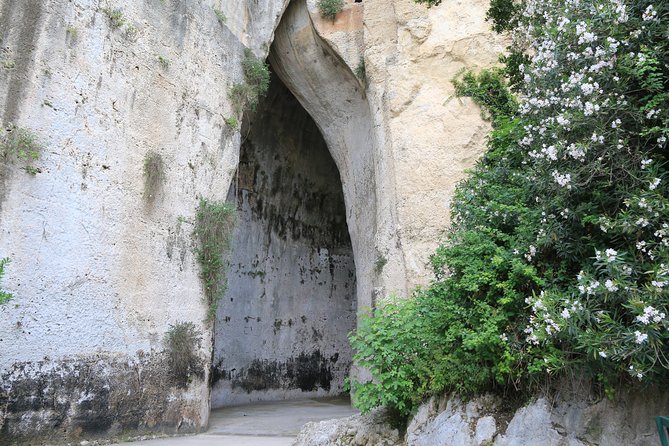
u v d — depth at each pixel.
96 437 7.94
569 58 4.90
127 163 9.11
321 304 19.30
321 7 13.84
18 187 7.27
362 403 6.09
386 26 12.37
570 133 4.81
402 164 10.83
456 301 5.73
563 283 5.03
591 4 4.85
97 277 8.30
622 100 4.58
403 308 6.53
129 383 8.62
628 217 4.30
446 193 10.33
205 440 8.75
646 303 3.90
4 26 7.36
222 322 15.70
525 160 6.14
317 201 19.64
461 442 5.16
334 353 19.34
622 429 4.51
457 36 11.08
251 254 17.05
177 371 9.64
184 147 10.46
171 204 10.04
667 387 4.36
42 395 7.22
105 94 8.77
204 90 11.12
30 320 7.21
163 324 9.55
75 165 8.12
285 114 17.81
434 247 10.16
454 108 10.68
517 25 7.52
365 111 13.90
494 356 5.23
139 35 9.58
